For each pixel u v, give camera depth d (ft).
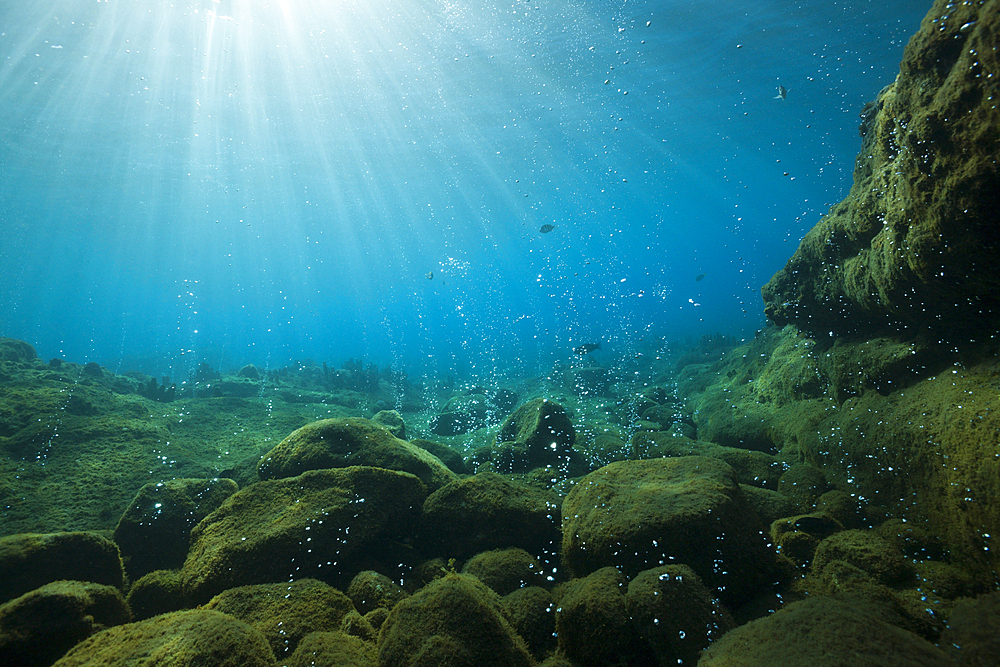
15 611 7.52
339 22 45.93
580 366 49.55
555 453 18.52
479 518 12.14
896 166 11.87
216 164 85.81
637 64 56.75
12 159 72.79
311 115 68.85
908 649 5.63
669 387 35.94
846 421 14.29
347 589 10.25
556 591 9.78
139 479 17.44
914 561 10.03
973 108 9.20
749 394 22.57
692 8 45.47
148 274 256.52
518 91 63.00
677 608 7.53
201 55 51.60
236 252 210.38
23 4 40.86
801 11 46.47
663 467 12.31
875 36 52.08
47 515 14.60
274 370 50.44
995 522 8.72
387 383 48.91
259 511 11.86
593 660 7.58
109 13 43.47
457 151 86.07
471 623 6.98
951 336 12.55
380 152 85.56
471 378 53.06
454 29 47.47
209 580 10.24
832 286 16.83
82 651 6.95
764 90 67.31
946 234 10.26
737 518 9.89
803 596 8.97
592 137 82.38
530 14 45.11
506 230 185.78
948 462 10.14
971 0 9.30
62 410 21.67
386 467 14.23
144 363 84.28
